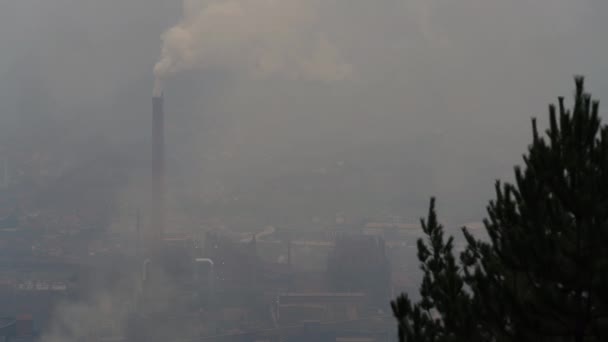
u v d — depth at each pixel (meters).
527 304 40.47
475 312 43.91
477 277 43.88
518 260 41.62
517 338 41.12
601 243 38.44
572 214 41.66
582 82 40.66
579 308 39.09
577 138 39.91
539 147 40.53
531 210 40.69
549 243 39.62
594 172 39.19
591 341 39.94
